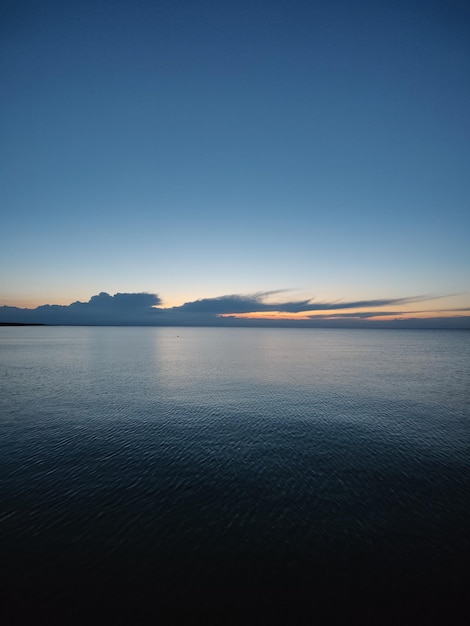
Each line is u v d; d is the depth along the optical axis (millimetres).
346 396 42406
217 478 20016
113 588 11609
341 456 23391
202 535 14562
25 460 22422
